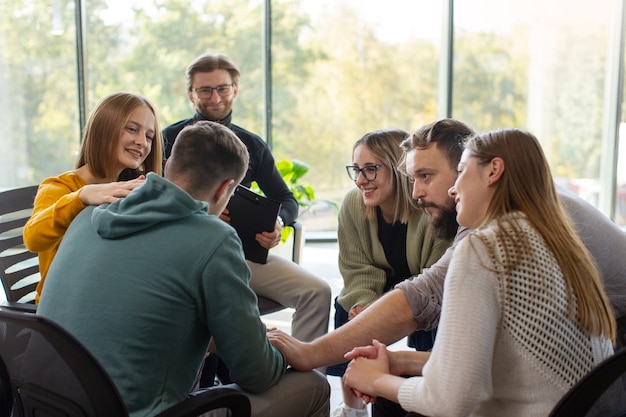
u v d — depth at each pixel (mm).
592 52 5613
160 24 5172
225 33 5289
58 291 1389
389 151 2156
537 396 1207
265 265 2570
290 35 5383
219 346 1415
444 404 1161
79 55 5078
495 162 1285
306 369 1641
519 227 1238
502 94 5629
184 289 1340
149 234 1376
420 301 1686
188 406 1288
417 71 5559
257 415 1492
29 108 5125
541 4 5512
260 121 5492
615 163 5781
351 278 2297
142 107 2129
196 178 1488
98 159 2072
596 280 1254
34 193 2291
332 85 5504
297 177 4883
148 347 1319
